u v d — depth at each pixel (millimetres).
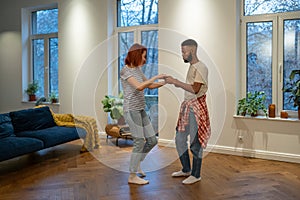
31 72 6211
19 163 3699
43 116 4172
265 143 3822
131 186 2865
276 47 3914
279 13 3867
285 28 3863
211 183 2938
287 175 3168
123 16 5125
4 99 6418
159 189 2785
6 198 2605
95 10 5156
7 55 6301
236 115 4000
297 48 3811
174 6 4328
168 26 4379
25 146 3309
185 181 2930
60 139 3797
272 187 2822
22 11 6047
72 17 5398
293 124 3639
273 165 3539
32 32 6184
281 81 3914
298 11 3750
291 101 3883
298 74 3811
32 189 2818
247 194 2658
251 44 4074
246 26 4078
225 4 4000
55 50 5914
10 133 3705
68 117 4336
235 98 4004
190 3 4219
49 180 3064
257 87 4078
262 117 3854
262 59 4023
